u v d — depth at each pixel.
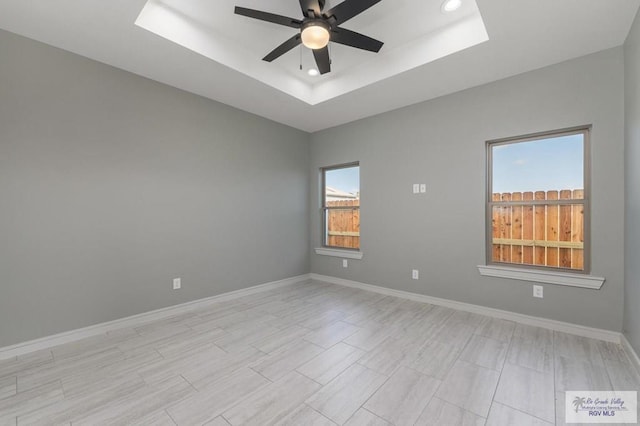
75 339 2.53
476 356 2.22
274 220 4.35
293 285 4.48
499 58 2.57
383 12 2.33
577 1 1.87
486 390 1.80
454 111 3.30
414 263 3.67
